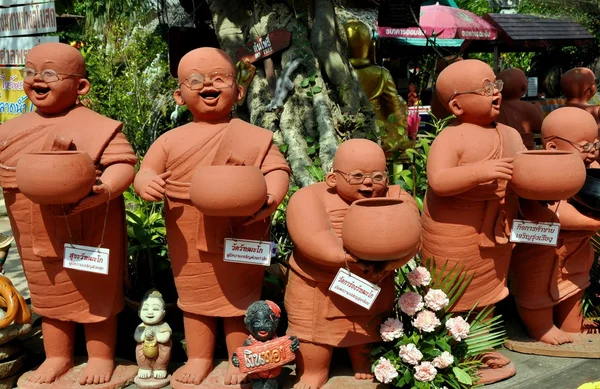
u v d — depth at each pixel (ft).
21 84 21.84
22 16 21.70
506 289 11.76
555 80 32.40
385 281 10.71
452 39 36.35
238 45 18.20
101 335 11.27
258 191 9.35
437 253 11.37
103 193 10.00
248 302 10.83
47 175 9.14
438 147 11.01
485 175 10.23
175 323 12.98
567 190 10.40
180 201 10.59
